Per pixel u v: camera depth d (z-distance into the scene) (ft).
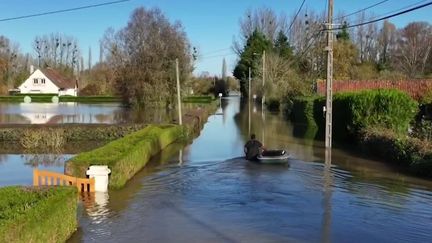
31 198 34.65
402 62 319.27
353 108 94.22
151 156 78.28
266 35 350.23
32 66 404.77
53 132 102.06
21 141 101.81
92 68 437.58
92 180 52.37
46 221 30.94
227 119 170.81
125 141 71.15
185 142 102.94
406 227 41.39
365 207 47.80
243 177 62.95
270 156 74.02
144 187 56.18
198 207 47.29
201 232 39.24
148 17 225.35
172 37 224.74
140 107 217.77
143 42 221.87
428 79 155.53
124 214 44.27
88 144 103.91
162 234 38.60
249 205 48.29
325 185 58.08
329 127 89.04
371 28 354.74
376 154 82.23
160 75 215.10
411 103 89.76
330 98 88.89
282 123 150.92
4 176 65.98
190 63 234.99
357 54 279.08
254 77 287.89
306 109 138.62
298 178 62.39
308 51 244.01
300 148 91.61
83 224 40.91
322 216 44.47
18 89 383.24
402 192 54.44
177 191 54.39
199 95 320.29
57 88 378.53
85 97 308.19
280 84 213.05
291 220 43.06
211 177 62.85
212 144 99.35
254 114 195.42
